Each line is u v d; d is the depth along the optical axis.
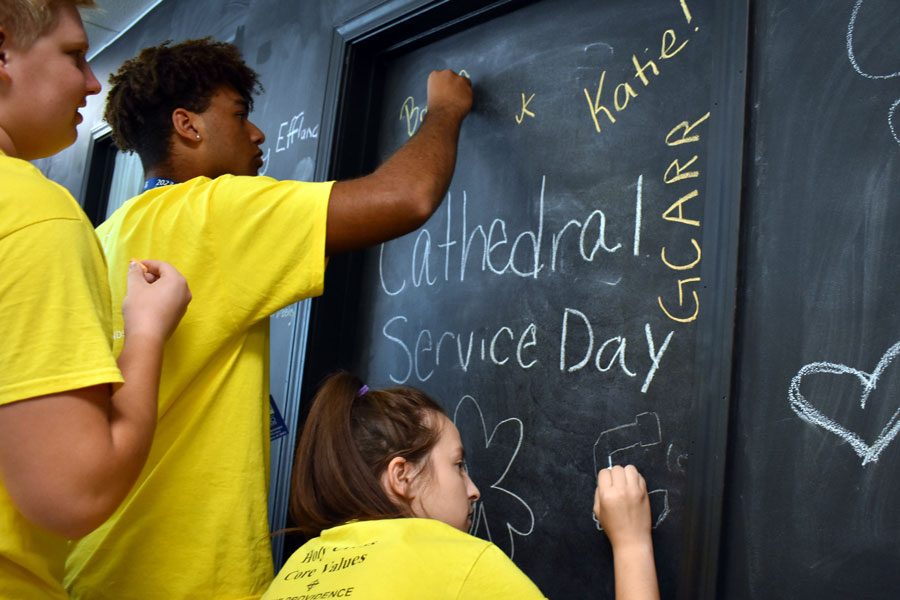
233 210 1.13
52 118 0.91
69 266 0.79
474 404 1.59
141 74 1.36
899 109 1.05
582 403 1.39
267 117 2.26
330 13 2.06
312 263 1.13
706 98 1.29
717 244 1.20
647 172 1.36
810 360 1.09
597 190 1.43
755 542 1.12
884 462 1.01
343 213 1.14
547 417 1.45
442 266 1.71
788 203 1.15
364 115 1.98
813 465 1.08
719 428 1.16
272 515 1.87
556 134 1.53
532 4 1.64
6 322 0.75
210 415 1.15
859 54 1.10
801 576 1.07
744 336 1.17
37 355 0.74
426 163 1.27
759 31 1.22
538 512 1.44
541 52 1.60
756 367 1.15
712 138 1.23
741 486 1.14
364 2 1.94
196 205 1.15
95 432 0.75
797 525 1.08
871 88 1.08
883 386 1.02
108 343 0.80
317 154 1.96
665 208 1.32
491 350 1.57
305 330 1.87
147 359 0.86
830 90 1.12
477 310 1.62
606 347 1.37
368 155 1.97
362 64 1.99
